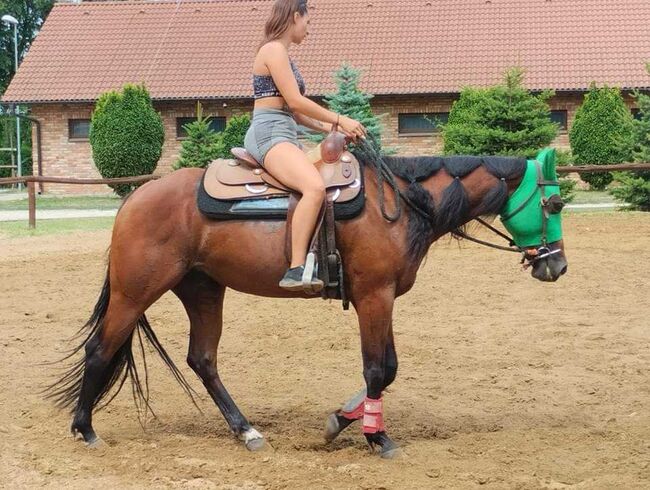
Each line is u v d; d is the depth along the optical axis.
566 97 28.12
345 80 20.11
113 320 5.31
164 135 28.72
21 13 56.41
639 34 29.78
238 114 29.95
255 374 7.38
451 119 24.53
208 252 5.27
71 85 30.61
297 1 5.16
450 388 6.85
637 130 20.27
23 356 7.88
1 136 42.84
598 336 8.46
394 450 5.16
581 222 17.97
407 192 5.18
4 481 4.74
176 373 5.72
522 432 5.71
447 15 31.70
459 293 10.86
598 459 5.13
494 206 5.36
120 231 5.27
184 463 5.03
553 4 31.59
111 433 5.75
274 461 5.08
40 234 17.30
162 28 32.91
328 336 8.69
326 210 5.04
